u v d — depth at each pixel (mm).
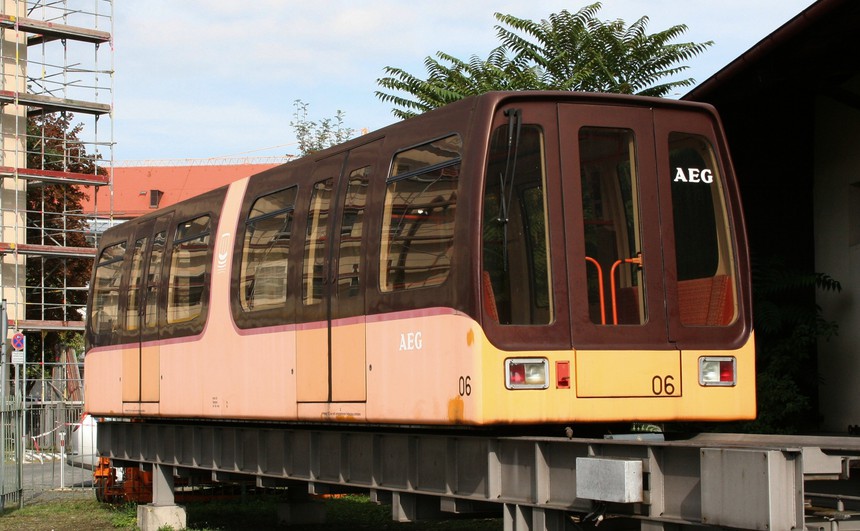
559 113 8000
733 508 5953
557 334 7734
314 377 9781
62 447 20984
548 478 7348
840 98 15062
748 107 16031
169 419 14453
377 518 14672
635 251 8094
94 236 41656
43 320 34906
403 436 8805
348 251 9352
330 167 9938
